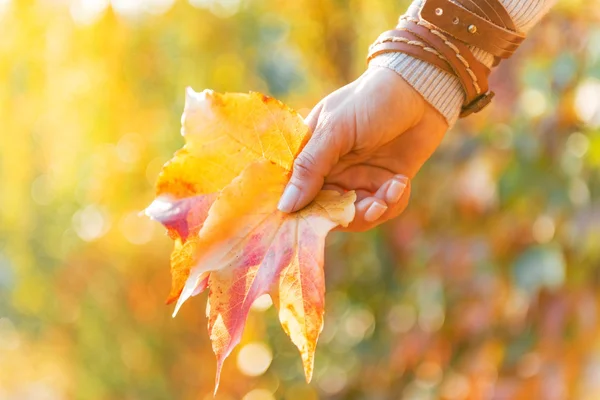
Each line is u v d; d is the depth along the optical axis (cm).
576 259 169
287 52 249
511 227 176
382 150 84
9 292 307
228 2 250
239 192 71
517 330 179
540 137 168
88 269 281
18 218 266
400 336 217
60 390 315
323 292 67
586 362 171
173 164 74
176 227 73
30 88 244
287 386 262
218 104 74
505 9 82
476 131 184
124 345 280
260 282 68
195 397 273
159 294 280
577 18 162
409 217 202
